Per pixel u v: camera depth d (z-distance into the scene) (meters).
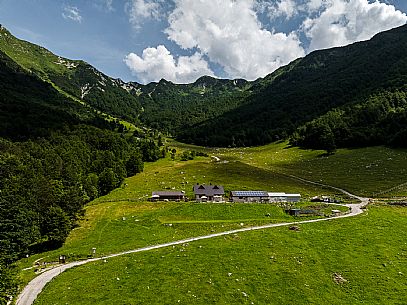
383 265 70.94
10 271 60.50
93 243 89.88
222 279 63.78
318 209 110.94
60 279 66.50
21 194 102.12
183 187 160.38
